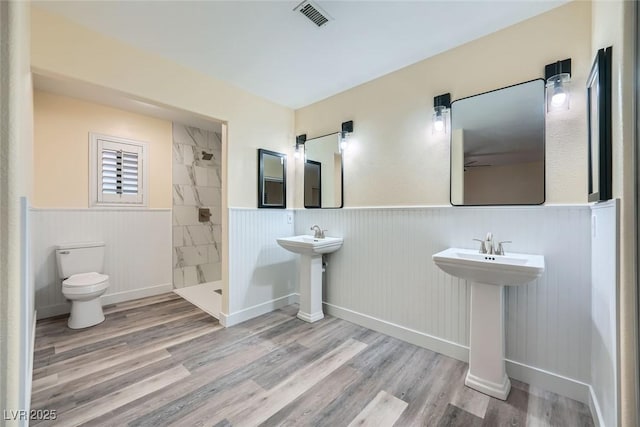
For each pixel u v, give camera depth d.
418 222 2.34
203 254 4.33
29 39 1.57
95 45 1.94
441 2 1.69
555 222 1.73
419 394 1.72
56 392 1.71
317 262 2.91
